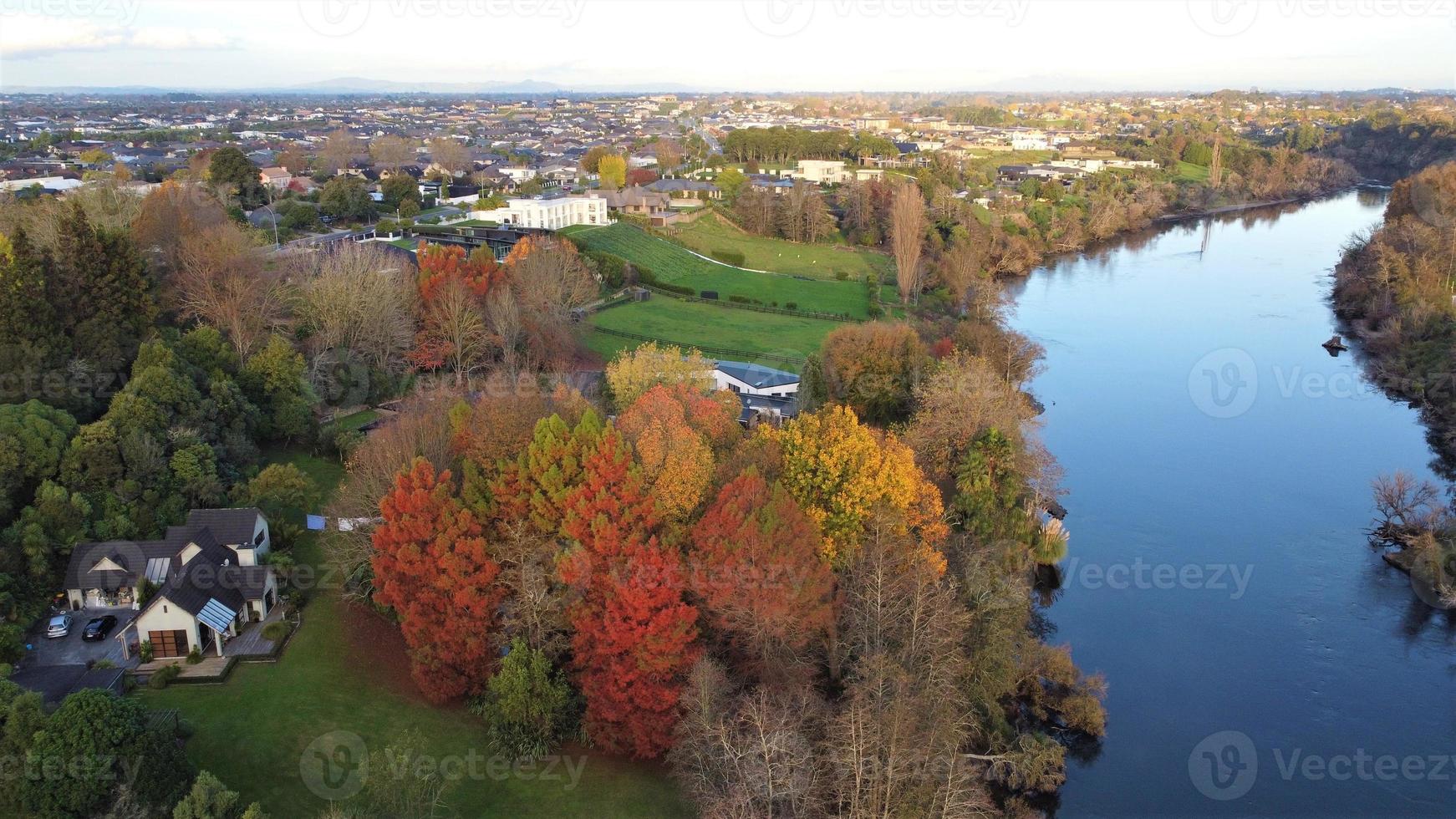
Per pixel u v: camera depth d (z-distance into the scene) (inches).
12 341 3324.3
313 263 4906.5
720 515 2497.5
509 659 2417.6
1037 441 4178.2
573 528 2507.4
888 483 2851.9
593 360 5467.5
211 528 2952.8
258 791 2167.8
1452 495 4222.4
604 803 2265.0
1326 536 3946.9
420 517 2522.1
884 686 2241.6
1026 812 2458.2
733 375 4758.9
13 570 2704.2
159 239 4539.9
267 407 3912.4
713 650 2492.6
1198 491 4340.6
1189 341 6584.6
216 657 2630.4
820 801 2108.8
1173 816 2492.6
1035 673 2896.2
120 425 3139.8
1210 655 3174.2
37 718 1958.7
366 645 2770.7
